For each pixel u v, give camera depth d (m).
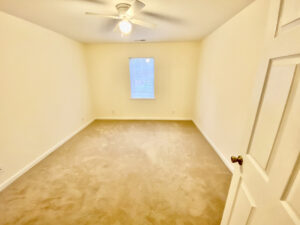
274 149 0.64
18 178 2.03
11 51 1.96
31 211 1.54
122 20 1.82
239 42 1.96
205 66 3.35
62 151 2.75
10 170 1.97
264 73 0.74
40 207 1.59
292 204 0.54
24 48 2.14
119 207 1.60
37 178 2.04
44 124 2.57
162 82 4.18
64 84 3.12
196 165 2.31
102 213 1.53
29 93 2.25
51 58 2.71
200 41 3.74
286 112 0.58
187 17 2.11
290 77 0.57
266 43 0.74
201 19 2.20
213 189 1.83
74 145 2.97
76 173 2.14
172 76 4.11
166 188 1.85
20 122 2.12
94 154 2.64
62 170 2.21
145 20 2.22
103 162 2.40
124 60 4.06
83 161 2.43
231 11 1.91
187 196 1.73
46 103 2.61
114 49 3.98
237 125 2.02
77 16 2.01
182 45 3.85
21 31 2.09
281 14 0.64
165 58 3.98
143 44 3.90
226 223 1.09
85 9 1.80
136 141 3.13
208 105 3.14
